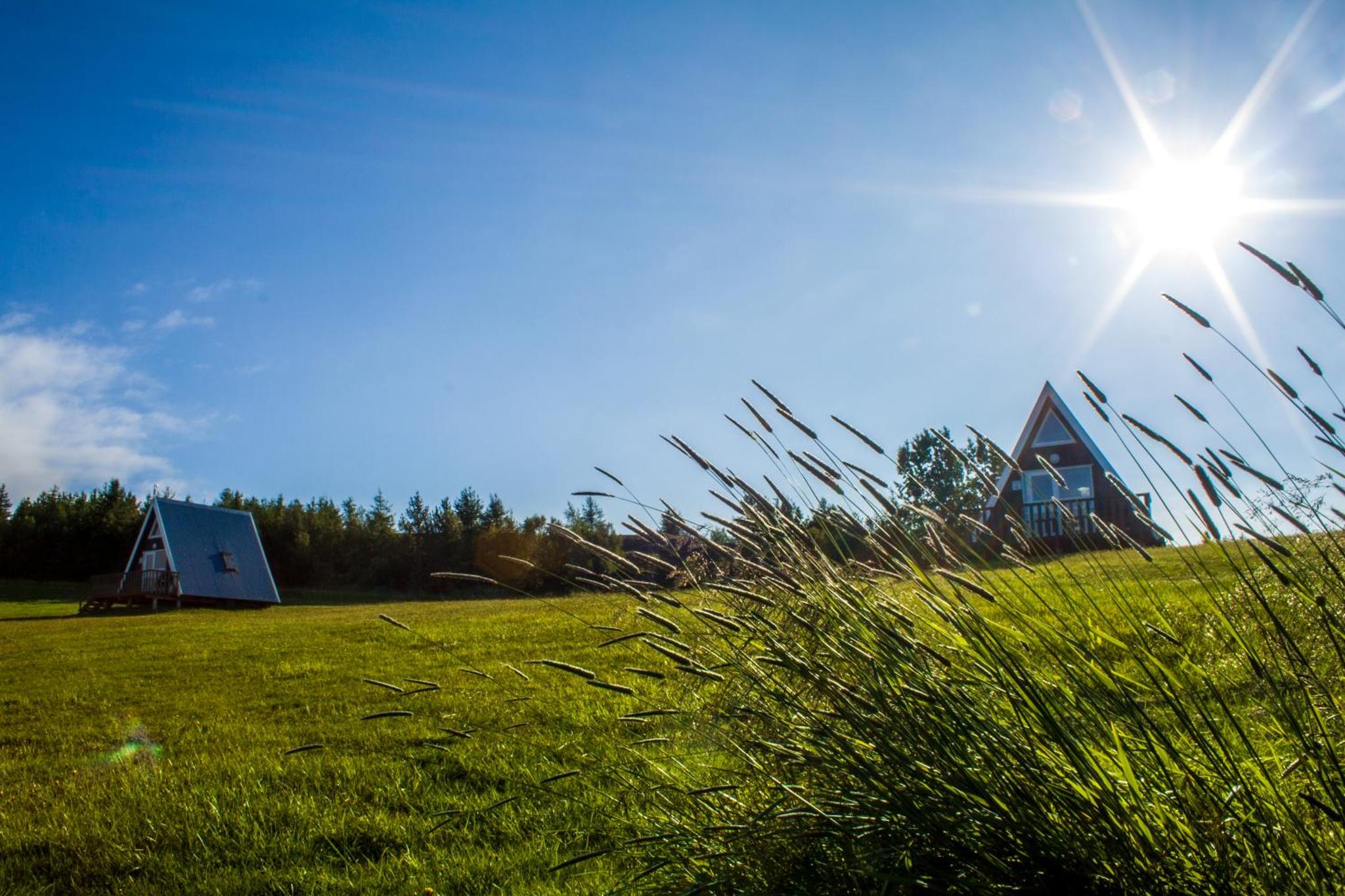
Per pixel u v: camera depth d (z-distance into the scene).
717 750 2.81
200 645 16.39
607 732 4.53
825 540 2.83
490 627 14.24
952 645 2.74
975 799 2.26
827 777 2.59
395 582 59.59
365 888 3.84
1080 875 2.16
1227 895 2.02
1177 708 2.22
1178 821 2.17
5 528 59.84
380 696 8.73
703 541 2.81
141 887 4.10
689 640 2.97
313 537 61.75
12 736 8.70
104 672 13.12
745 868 2.53
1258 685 2.40
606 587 2.82
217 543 45.72
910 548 2.66
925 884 2.21
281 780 5.63
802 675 2.47
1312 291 2.25
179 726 8.32
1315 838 2.09
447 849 4.16
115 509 61.62
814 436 2.69
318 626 18.83
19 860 4.63
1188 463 2.29
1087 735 2.31
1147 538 13.20
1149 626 2.50
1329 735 2.22
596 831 3.84
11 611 39.72
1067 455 23.28
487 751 5.46
